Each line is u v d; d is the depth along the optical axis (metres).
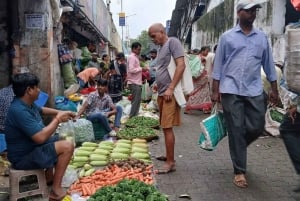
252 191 4.89
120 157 6.22
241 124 5.01
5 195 4.88
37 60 8.52
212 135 5.34
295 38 4.15
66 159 4.60
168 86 5.51
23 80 4.39
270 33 10.39
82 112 7.94
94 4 18.77
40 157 4.47
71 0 10.78
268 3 10.55
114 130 8.28
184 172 5.68
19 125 4.39
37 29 8.45
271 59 5.16
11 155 4.53
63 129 6.46
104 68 14.19
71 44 12.62
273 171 5.67
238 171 5.07
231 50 5.02
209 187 5.05
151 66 13.67
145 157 6.30
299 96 4.65
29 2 8.38
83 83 11.87
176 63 5.43
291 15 10.30
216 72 5.18
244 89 4.98
